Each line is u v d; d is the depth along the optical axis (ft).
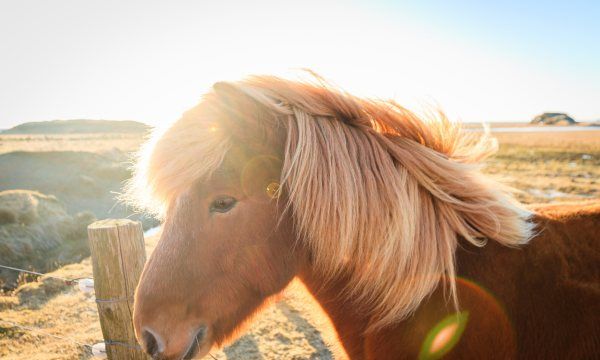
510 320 3.91
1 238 26.84
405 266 4.20
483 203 4.41
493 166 64.95
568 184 44.52
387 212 4.21
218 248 4.22
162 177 4.16
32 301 16.52
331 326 5.18
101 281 6.93
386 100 4.78
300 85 4.57
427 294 4.30
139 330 4.28
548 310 3.81
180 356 4.19
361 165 4.33
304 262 4.69
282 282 4.55
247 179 4.21
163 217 5.21
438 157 4.48
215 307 4.34
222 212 4.23
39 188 50.60
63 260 27.02
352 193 4.16
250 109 4.14
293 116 4.37
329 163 4.21
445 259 4.19
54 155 63.36
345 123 4.56
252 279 4.37
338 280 4.66
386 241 4.19
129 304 6.97
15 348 12.37
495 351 3.92
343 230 4.15
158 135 4.59
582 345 3.64
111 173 59.21
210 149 4.10
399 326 4.37
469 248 4.38
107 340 7.16
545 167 63.21
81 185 52.19
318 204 4.18
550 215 4.58
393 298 4.24
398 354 4.35
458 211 4.44
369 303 4.53
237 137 4.17
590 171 57.26
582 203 5.12
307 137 4.21
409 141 4.58
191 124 4.21
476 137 5.07
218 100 4.18
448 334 4.14
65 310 15.40
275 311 14.61
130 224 6.97
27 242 27.86
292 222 4.46
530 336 3.81
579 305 3.74
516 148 100.94
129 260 6.93
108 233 6.77
